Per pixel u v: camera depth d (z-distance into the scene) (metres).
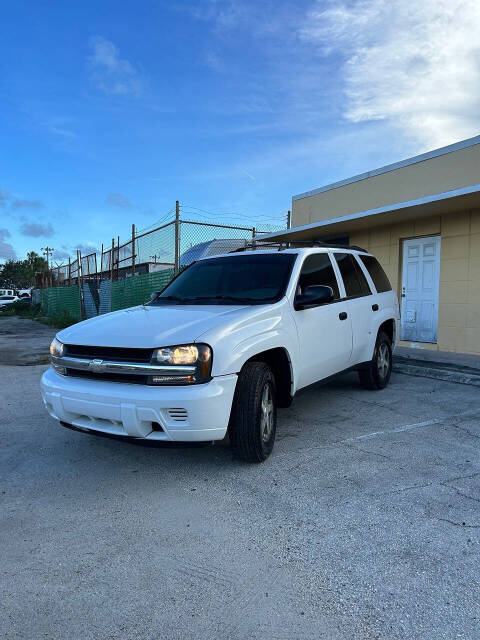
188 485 3.61
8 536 2.94
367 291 6.13
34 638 2.10
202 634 2.11
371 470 3.81
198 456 4.18
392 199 10.35
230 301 4.49
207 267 5.30
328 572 2.53
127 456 4.23
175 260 11.06
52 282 29.64
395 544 2.77
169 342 3.43
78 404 3.60
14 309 35.66
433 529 2.92
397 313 6.82
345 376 7.50
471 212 8.52
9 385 7.52
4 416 5.66
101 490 3.57
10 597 2.38
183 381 3.35
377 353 6.27
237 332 3.67
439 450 4.24
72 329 4.12
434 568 2.54
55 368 3.98
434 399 5.99
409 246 9.86
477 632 2.08
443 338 9.12
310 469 3.85
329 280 5.33
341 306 5.30
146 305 4.90
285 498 3.36
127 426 3.40
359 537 2.85
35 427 5.18
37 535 2.95
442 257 9.07
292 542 2.81
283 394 4.36
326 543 2.79
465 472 3.76
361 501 3.29
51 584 2.47
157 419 3.32
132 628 2.16
